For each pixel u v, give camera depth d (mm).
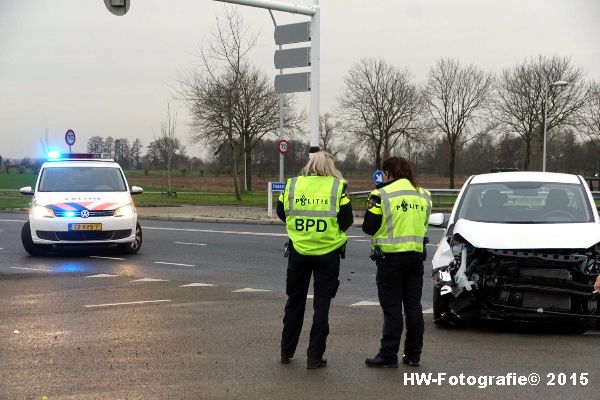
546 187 8656
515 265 7246
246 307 9016
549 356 6520
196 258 14336
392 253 6055
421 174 59781
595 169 52250
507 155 54719
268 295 9977
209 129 38406
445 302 7727
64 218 13922
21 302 9320
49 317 8289
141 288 10570
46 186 14977
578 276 7312
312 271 6203
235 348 6793
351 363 6262
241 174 49000
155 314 8508
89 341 7062
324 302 6074
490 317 7523
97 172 15414
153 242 17406
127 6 14523
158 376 5816
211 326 7809
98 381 5672
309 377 5801
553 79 45062
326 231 6039
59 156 16234
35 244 14305
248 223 24016
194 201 35125
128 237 14453
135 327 7738
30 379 5723
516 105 46219
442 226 8789
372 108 47125
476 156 56469
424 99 48062
